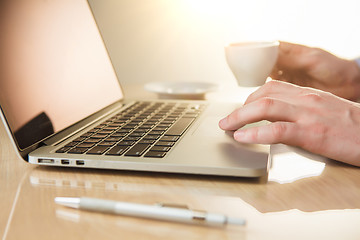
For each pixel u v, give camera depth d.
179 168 0.44
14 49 0.52
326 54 0.90
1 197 0.42
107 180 0.45
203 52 1.55
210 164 0.44
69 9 0.71
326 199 0.40
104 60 0.80
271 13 1.53
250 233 0.33
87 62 0.72
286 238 0.32
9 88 0.49
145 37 1.53
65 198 0.39
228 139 0.53
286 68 0.91
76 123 0.62
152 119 0.65
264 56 0.78
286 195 0.41
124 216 0.36
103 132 0.58
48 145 0.52
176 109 0.73
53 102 0.58
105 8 1.49
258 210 0.37
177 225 0.35
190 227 0.34
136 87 1.16
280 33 1.55
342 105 0.53
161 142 0.52
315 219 0.36
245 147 0.49
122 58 1.55
